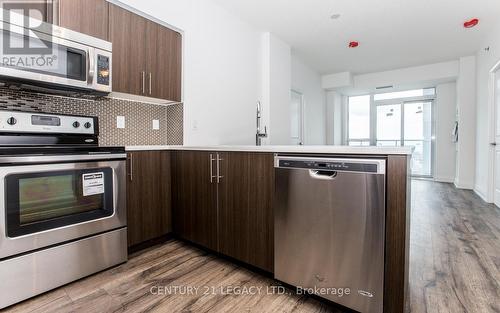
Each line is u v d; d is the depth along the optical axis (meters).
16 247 1.35
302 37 3.87
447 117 5.78
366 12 3.15
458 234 2.40
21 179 1.37
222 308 1.33
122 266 1.80
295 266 1.43
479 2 2.93
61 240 1.52
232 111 3.15
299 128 5.20
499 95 3.49
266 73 3.69
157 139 2.62
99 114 2.17
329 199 1.28
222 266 1.81
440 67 5.16
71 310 1.31
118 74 2.02
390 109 6.67
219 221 1.86
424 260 1.86
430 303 1.34
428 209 3.37
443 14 3.21
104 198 1.73
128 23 2.09
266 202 1.57
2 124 1.47
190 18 2.60
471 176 4.86
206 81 2.79
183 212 2.15
